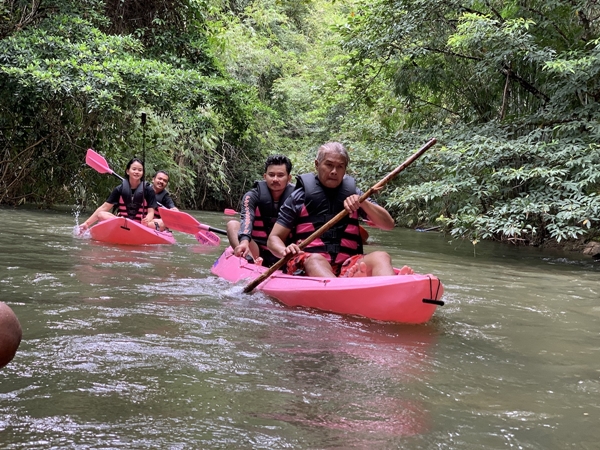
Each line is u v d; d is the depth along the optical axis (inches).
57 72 334.3
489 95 385.7
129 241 235.5
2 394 64.1
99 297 120.3
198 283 147.4
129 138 468.1
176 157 610.9
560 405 72.1
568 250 358.0
